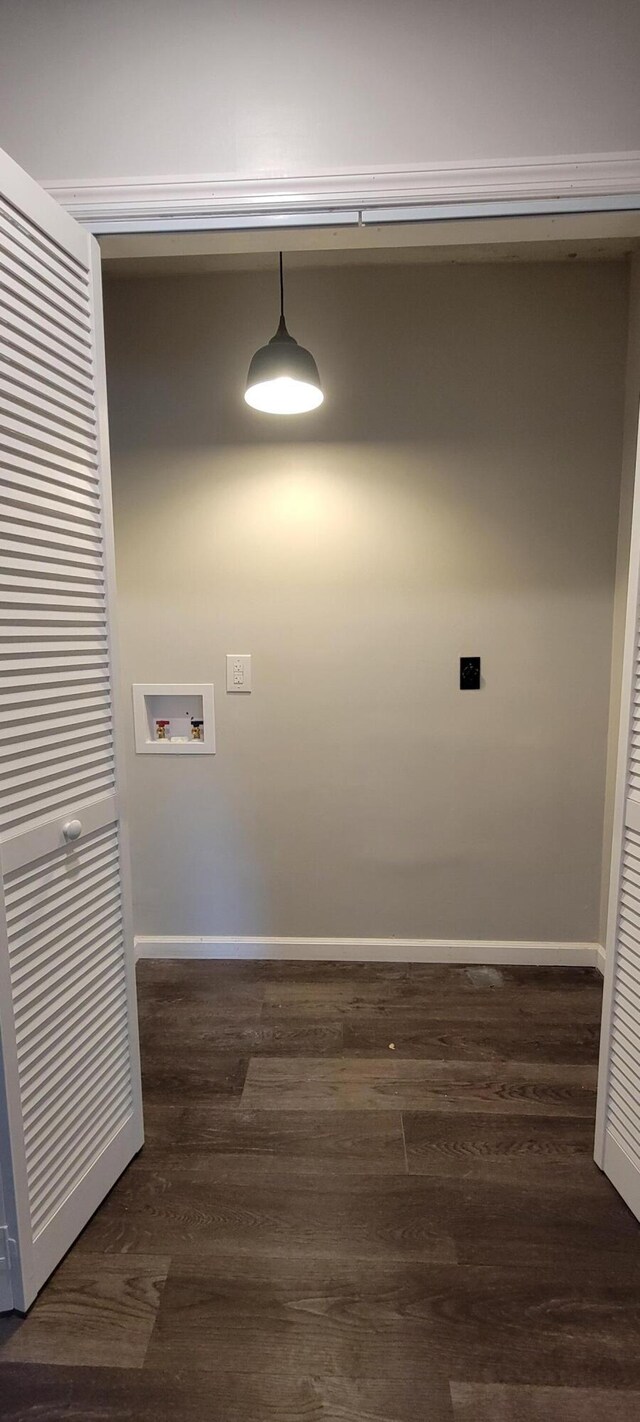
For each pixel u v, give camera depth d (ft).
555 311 6.30
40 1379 3.20
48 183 3.90
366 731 6.94
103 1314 3.50
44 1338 3.38
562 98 3.72
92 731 4.00
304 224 3.90
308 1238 3.92
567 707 6.79
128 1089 4.48
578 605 6.64
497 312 6.33
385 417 6.50
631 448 6.22
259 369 5.20
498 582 6.65
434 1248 3.86
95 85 3.84
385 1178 4.36
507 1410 3.06
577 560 6.59
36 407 3.40
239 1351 3.32
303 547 6.71
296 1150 4.60
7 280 3.15
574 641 6.70
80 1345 3.35
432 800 7.01
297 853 7.18
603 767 6.86
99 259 4.00
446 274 6.30
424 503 6.59
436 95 3.75
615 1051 4.24
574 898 7.08
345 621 6.79
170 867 7.30
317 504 6.64
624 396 6.34
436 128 3.77
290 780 7.07
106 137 3.87
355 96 3.77
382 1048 5.73
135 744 7.09
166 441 6.66
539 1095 5.14
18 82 3.85
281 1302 3.55
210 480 6.68
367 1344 3.34
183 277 6.41
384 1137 4.71
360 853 7.14
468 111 3.75
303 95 3.78
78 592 3.83
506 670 6.77
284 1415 3.05
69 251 3.68
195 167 3.86
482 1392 3.14
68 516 3.72
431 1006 6.37
